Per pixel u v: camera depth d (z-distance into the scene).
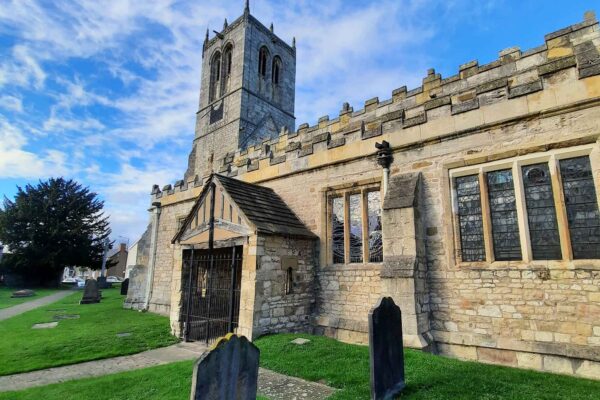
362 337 9.00
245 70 29.59
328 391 5.60
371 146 10.08
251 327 8.71
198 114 33.03
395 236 8.42
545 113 7.40
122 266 71.50
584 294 6.51
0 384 6.66
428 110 9.11
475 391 5.26
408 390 5.34
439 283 8.20
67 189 35.94
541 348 6.70
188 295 10.98
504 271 7.42
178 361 8.15
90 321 13.40
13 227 32.59
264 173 12.83
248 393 4.23
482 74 11.90
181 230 11.66
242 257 9.77
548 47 10.60
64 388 6.22
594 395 5.13
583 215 6.83
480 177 8.12
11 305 19.44
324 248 10.58
